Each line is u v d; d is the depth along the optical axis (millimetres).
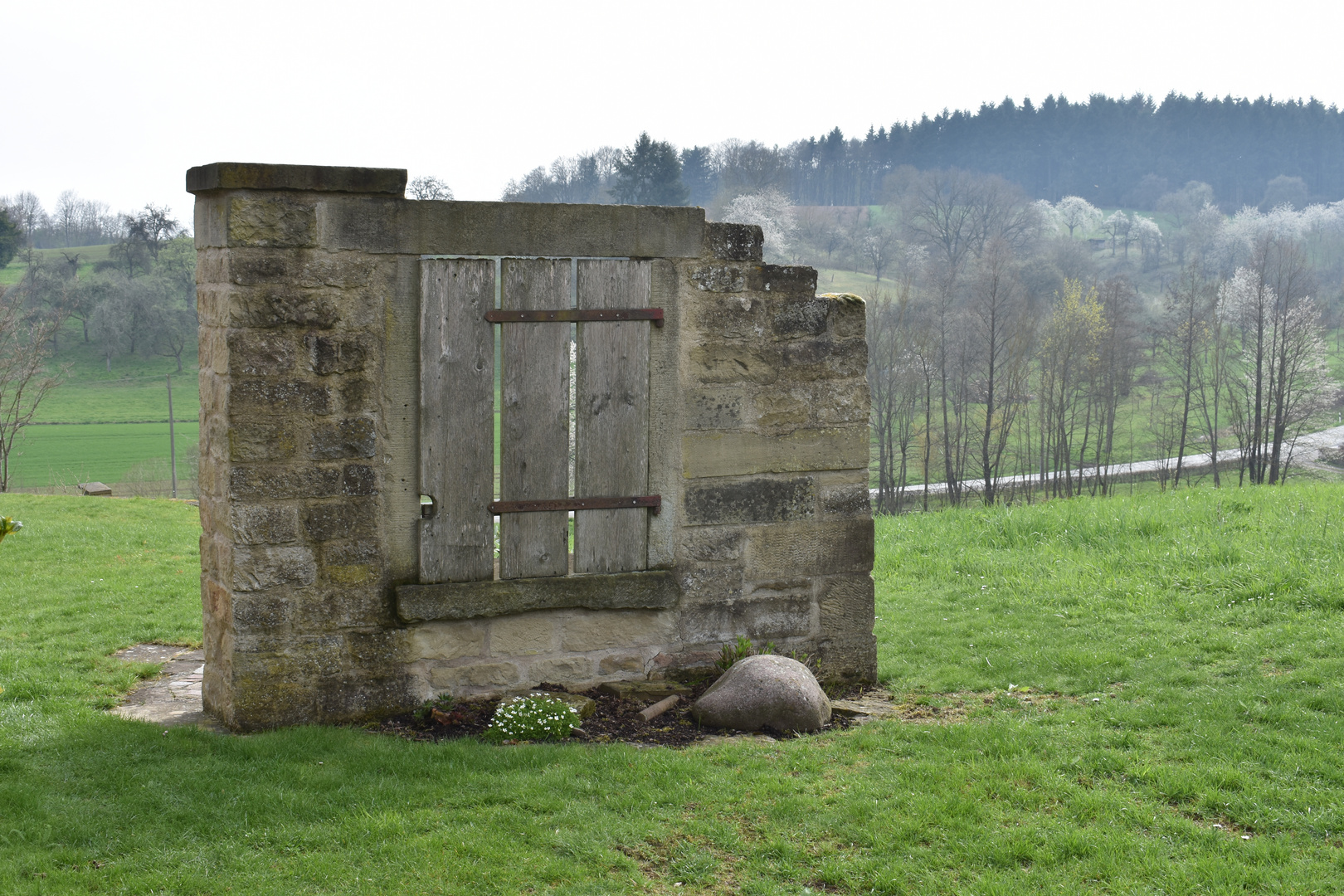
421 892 3992
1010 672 7367
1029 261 61844
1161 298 72938
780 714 6129
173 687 7016
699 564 6863
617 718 6293
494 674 6457
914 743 5762
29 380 31562
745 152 83438
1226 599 8586
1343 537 9641
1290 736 5578
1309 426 49719
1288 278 43094
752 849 4477
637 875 4219
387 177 5859
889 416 41406
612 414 6566
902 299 43719
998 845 4453
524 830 4543
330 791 4891
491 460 6320
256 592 5828
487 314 6199
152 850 4250
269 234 5707
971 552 11469
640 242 6504
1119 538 11172
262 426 5777
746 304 6789
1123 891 4086
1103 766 5328
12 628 8453
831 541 7137
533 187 95375
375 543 6098
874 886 4164
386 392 6055
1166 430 46500
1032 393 44188
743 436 6875
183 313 54750
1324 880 4113
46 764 5070
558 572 6539
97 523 14648
